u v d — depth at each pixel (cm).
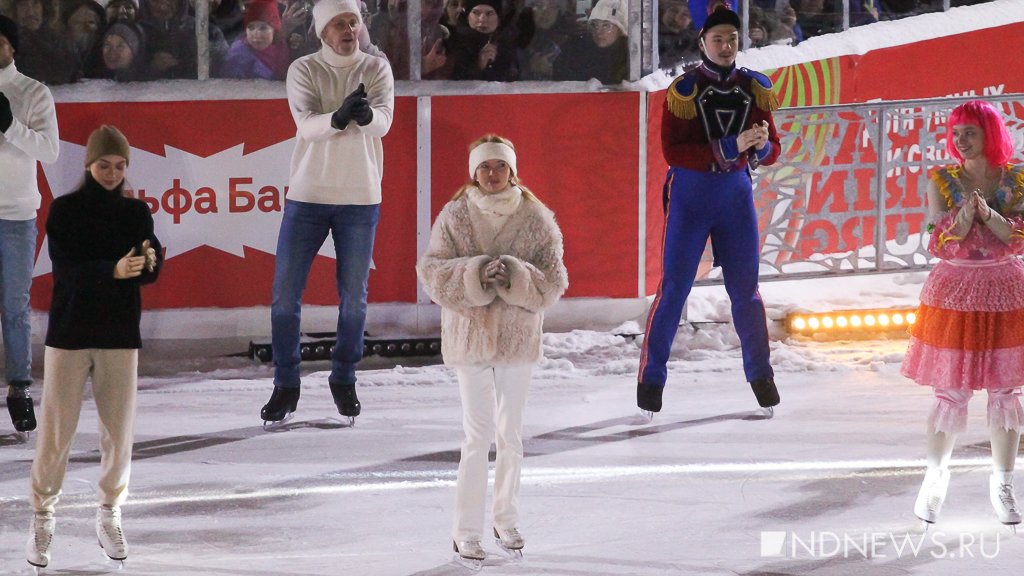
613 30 2309
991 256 1387
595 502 1511
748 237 1820
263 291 2272
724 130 1775
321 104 1809
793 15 2520
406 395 2006
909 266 2372
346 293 1831
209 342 2256
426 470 1642
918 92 2631
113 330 1280
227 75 2219
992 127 1388
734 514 1466
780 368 2128
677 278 1822
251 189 2241
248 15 2208
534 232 1320
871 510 1478
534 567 1304
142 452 1717
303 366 2178
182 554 1349
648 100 2334
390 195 2278
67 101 2152
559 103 2300
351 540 1391
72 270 1273
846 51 2547
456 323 1299
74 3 2139
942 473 1418
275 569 1302
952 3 2730
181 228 2220
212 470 1642
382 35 2245
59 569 1306
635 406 1941
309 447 1742
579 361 2189
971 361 1379
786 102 2489
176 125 2194
